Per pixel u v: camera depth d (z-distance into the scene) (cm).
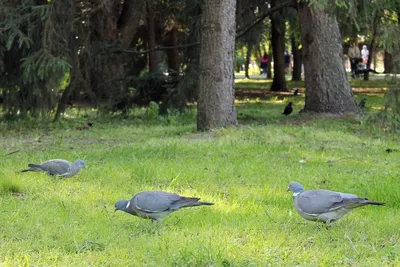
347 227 858
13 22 1833
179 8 2522
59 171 1132
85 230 834
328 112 2044
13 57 1961
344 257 739
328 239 805
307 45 2064
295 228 854
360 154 1446
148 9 2697
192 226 859
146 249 760
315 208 802
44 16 1841
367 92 3453
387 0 1578
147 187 1103
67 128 1958
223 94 1777
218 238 797
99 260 725
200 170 1238
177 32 2806
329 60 2047
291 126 1838
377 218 915
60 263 713
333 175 1215
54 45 1898
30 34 1859
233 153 1426
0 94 2069
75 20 2045
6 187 1054
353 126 1823
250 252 748
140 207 829
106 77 2250
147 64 2962
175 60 2866
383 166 1312
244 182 1164
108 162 1323
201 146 1500
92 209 949
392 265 711
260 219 902
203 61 1783
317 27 2044
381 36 1576
